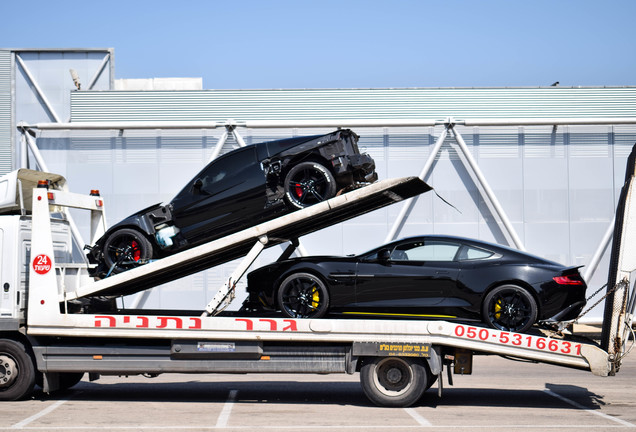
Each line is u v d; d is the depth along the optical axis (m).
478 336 8.51
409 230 18.53
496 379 11.68
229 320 8.66
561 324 9.25
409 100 20.45
